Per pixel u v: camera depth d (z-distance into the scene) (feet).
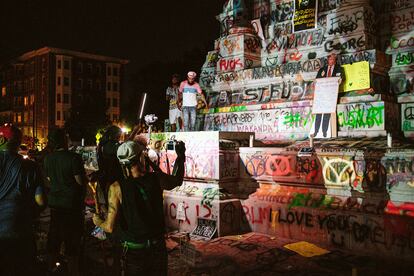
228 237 23.40
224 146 25.05
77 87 241.76
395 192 19.61
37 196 14.07
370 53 29.50
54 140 17.92
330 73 30.60
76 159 17.60
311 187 22.84
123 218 11.62
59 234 17.43
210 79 40.11
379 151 20.21
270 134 33.91
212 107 39.24
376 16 32.55
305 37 35.86
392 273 17.25
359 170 20.88
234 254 20.34
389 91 30.96
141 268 11.47
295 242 22.07
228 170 25.31
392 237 19.10
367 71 29.12
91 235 23.68
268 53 38.47
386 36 31.96
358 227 20.20
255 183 25.38
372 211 19.89
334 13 32.71
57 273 17.69
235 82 37.58
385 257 19.29
